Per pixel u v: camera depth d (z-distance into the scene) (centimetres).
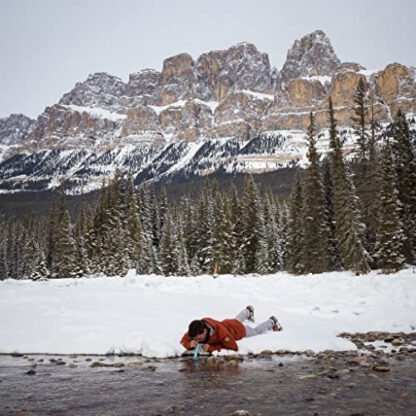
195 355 675
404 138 3200
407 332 900
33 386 506
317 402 431
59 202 6906
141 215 6331
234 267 4972
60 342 737
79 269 4988
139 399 449
